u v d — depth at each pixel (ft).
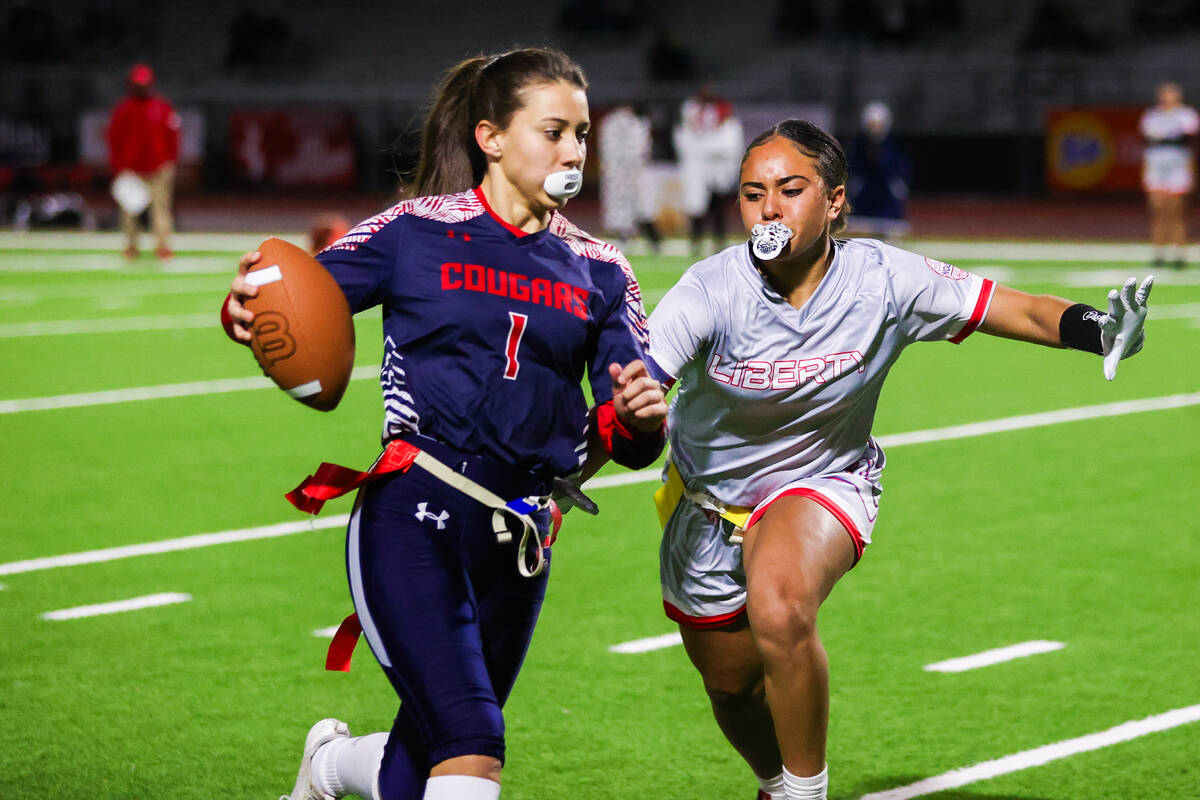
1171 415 49.29
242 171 153.79
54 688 24.93
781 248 17.51
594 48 174.81
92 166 149.69
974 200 141.38
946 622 28.40
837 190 17.92
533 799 20.67
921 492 38.83
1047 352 64.23
